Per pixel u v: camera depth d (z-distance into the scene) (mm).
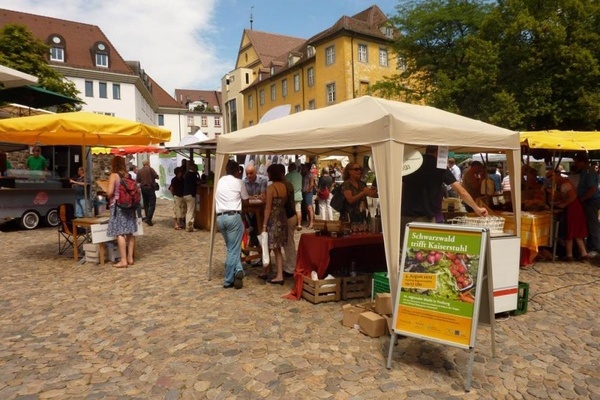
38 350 4309
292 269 6973
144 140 9320
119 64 49031
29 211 12312
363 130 4730
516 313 5203
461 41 24781
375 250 6594
